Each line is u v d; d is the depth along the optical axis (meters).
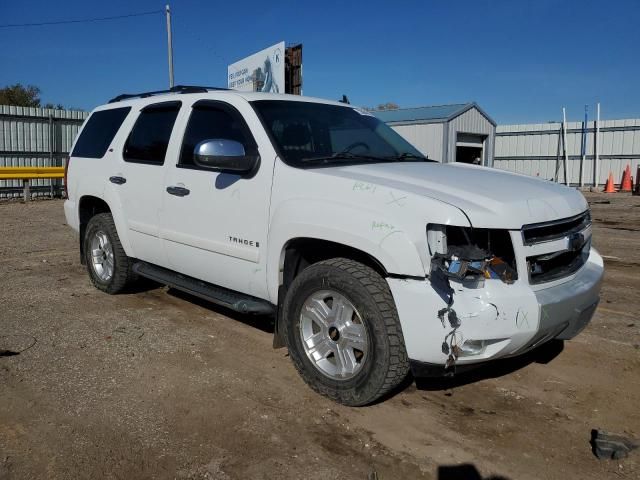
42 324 5.11
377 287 3.38
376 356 3.36
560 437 3.34
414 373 3.29
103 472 2.92
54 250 8.67
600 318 5.43
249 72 22.27
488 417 3.56
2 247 8.87
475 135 24.33
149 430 3.33
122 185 5.39
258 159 4.07
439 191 3.40
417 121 23.48
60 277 6.88
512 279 3.23
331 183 3.61
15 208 14.72
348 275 3.45
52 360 4.30
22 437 3.24
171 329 5.03
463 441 3.28
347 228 3.41
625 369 4.29
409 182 3.55
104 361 4.30
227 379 4.02
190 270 4.76
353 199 3.46
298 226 3.67
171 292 6.22
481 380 4.07
